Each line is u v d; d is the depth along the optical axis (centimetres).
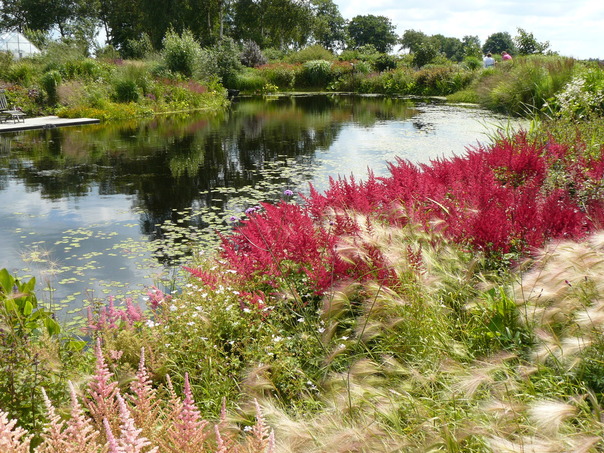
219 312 298
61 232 626
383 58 3819
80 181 900
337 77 3494
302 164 1007
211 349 271
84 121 1706
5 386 213
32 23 5588
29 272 502
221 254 394
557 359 207
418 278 274
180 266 512
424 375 217
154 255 544
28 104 1906
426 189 401
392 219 365
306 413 222
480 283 296
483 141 1182
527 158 467
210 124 1675
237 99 2722
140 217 686
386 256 286
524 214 338
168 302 339
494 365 194
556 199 364
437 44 3719
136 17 5047
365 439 164
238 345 286
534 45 2848
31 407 213
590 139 605
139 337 286
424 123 1566
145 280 479
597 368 205
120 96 2011
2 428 134
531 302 236
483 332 257
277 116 1886
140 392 176
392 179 453
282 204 391
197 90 2311
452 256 306
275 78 3456
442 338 242
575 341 199
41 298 441
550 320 226
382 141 1250
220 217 679
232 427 194
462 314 282
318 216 394
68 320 397
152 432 169
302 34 5203
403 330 259
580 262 227
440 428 175
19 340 229
